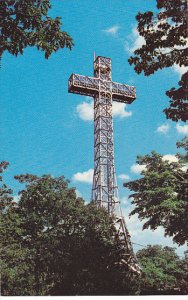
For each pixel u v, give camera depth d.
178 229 34.44
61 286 41.31
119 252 41.66
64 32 17.75
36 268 41.38
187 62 22.34
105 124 73.19
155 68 22.77
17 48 17.42
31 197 45.56
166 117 23.78
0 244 39.88
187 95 22.86
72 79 75.25
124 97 78.94
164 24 22.19
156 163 40.56
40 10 17.44
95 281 39.84
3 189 44.09
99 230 42.72
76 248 40.91
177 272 54.97
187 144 39.59
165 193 36.94
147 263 52.00
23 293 38.88
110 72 79.12
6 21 17.12
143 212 38.94
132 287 39.31
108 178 67.81
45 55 17.78
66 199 44.94
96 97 77.25
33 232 45.00
